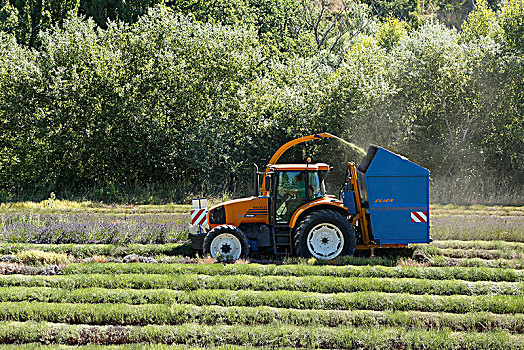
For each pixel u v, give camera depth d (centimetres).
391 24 12125
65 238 3372
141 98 5578
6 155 5444
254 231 2988
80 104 5444
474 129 5950
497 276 2523
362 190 2905
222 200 5088
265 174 2927
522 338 1856
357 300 2172
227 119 5619
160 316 2042
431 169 5772
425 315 2036
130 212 4550
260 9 11125
